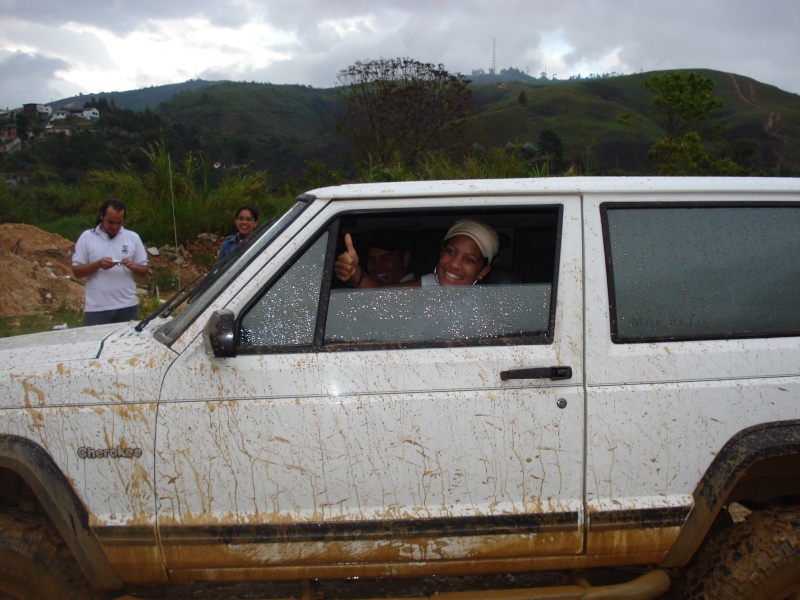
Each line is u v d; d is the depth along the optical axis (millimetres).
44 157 77438
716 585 2699
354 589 3098
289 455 2576
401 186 2766
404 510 2609
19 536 2590
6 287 9898
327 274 2691
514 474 2621
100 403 2576
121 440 2562
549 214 2832
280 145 136625
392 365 2609
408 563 2668
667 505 2645
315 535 2584
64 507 2543
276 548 2602
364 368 2605
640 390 2637
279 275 2670
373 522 2586
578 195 2768
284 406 2570
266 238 2867
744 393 2664
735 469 2613
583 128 111312
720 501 2639
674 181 2840
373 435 2584
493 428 2602
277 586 3139
